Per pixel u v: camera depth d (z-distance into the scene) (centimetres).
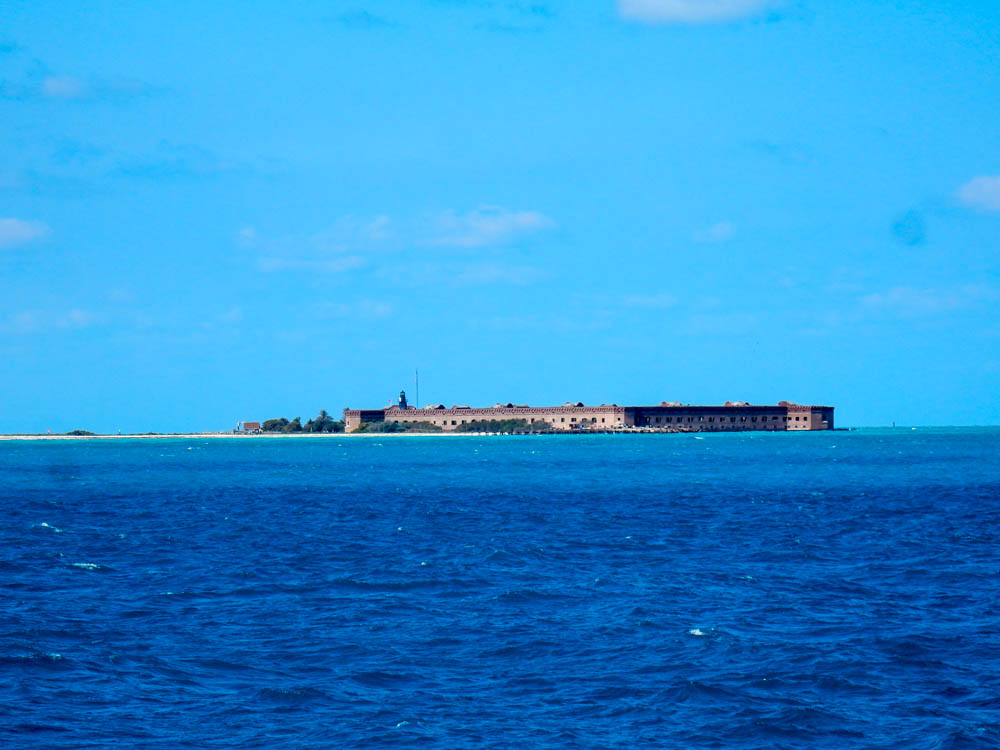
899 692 10612
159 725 9725
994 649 12094
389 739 9406
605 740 9412
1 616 13900
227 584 16512
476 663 11706
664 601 14875
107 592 15825
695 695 10512
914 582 16425
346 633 13050
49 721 9769
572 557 19400
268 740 9381
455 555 19725
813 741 9369
